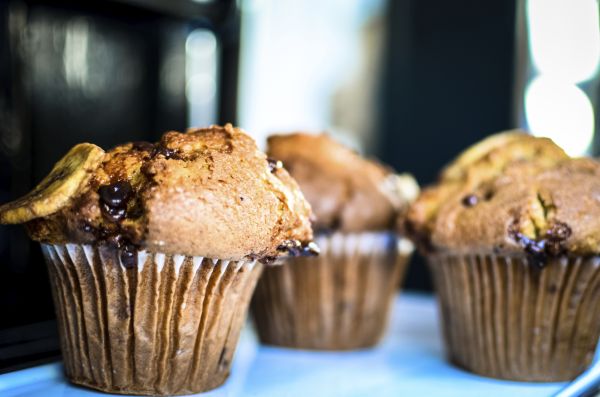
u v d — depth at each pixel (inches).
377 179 14.4
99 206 9.8
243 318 11.5
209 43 15.0
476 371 12.8
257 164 10.7
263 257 10.6
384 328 15.0
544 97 20.4
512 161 12.7
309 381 12.1
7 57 12.8
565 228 11.5
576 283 11.9
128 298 10.1
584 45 19.8
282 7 24.5
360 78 26.3
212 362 11.0
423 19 22.8
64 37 13.4
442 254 12.6
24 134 13.0
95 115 13.9
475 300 12.6
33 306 12.3
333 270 14.0
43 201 9.7
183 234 9.5
